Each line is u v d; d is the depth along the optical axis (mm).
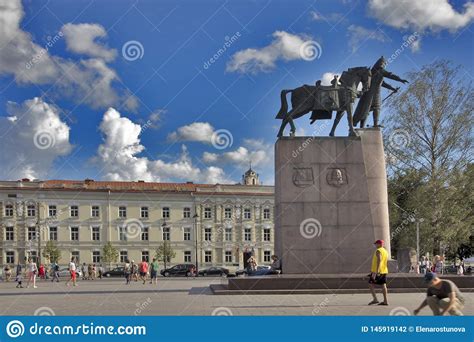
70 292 28047
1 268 79875
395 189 45438
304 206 23875
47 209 82062
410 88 43656
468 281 22969
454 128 43281
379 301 18953
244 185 88000
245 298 20750
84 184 85375
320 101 24156
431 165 44125
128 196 84750
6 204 81000
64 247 82125
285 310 16562
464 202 44375
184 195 86125
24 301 21641
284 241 23719
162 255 82438
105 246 80562
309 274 23344
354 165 24219
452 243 44719
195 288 30125
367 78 24781
